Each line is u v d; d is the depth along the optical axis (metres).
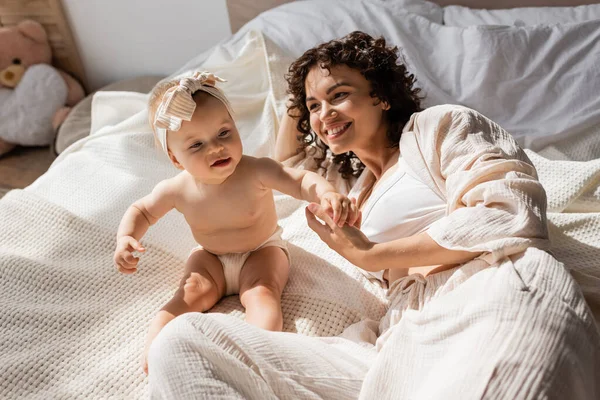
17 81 2.76
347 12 2.13
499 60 1.83
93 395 1.03
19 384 1.05
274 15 2.24
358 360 0.98
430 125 1.15
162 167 1.68
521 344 0.80
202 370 0.84
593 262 1.22
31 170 2.68
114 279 1.29
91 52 2.92
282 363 0.89
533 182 1.00
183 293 1.19
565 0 2.25
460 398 0.78
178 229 1.46
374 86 1.24
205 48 2.77
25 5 2.79
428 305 0.97
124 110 2.00
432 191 1.15
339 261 1.33
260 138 1.74
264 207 1.26
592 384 0.86
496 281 0.90
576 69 1.79
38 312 1.19
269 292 1.18
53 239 1.41
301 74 1.31
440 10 2.26
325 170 1.57
